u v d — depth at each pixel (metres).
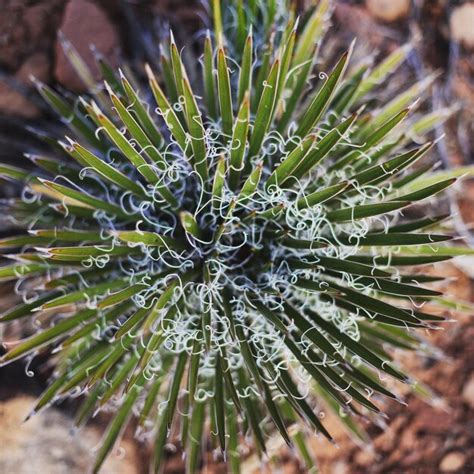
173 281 0.50
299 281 0.51
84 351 0.57
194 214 0.53
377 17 0.72
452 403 0.74
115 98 0.46
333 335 0.52
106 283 0.52
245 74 0.51
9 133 0.67
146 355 0.50
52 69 0.67
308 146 0.47
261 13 0.64
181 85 0.50
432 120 0.61
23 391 0.66
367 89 0.61
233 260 0.55
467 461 0.75
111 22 0.68
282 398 0.61
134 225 0.58
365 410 0.71
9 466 0.64
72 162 0.67
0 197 0.66
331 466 0.73
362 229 0.51
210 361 0.58
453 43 0.73
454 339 0.74
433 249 0.58
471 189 0.72
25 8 0.67
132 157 0.48
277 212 0.50
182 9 0.69
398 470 0.74
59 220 0.58
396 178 0.62
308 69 0.56
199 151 0.50
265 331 0.56
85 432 0.67
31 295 0.65
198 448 0.59
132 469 0.68
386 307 0.49
